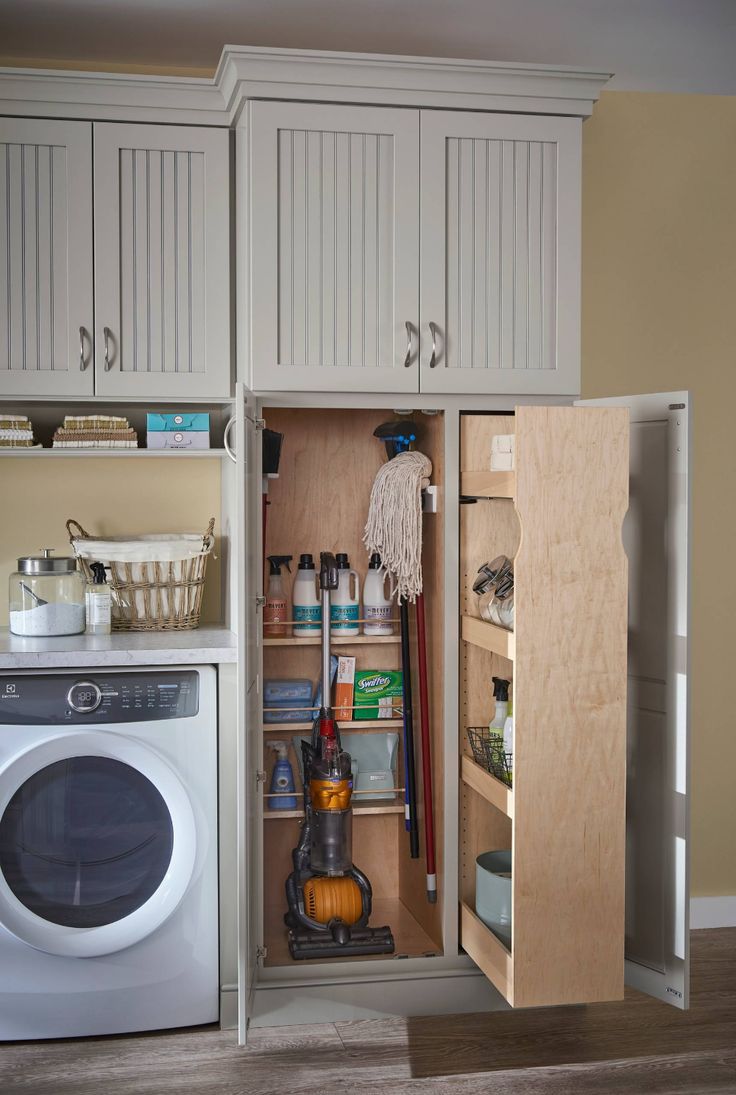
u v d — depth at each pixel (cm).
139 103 270
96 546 281
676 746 250
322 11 275
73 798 248
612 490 225
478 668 278
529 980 226
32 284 270
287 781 305
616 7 276
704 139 337
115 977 250
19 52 297
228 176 277
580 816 227
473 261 271
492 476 244
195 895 254
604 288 331
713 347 338
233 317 288
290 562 318
